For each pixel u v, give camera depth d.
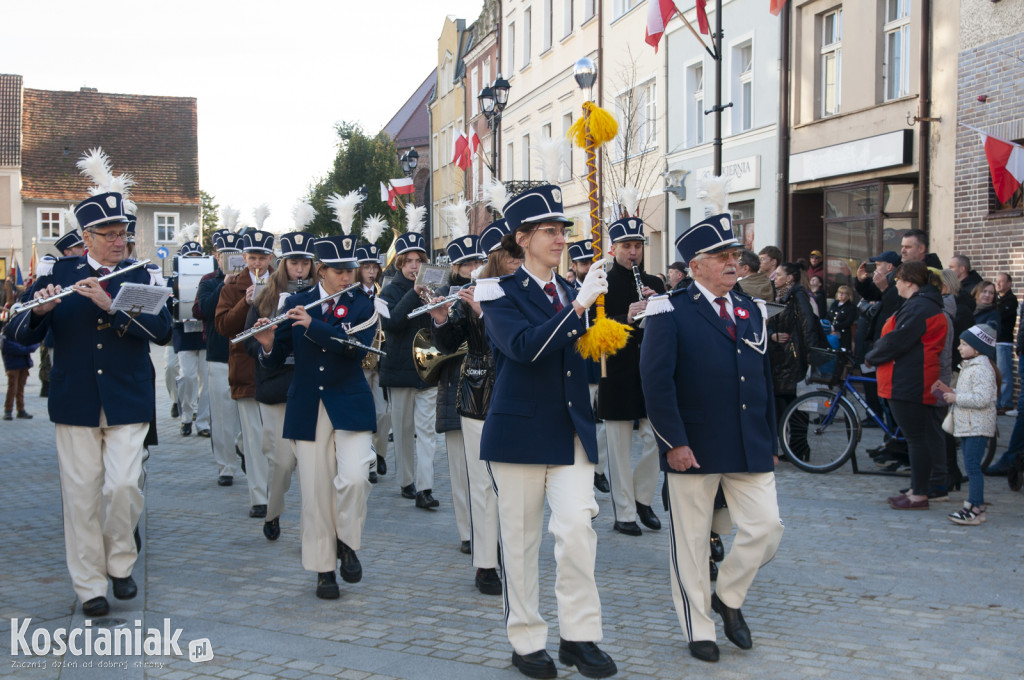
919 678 4.39
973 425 7.26
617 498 7.08
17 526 7.38
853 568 6.18
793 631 5.02
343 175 45.81
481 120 37.38
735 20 18.36
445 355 6.29
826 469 9.34
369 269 7.57
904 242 9.51
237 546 6.82
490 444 4.47
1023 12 12.21
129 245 5.82
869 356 8.01
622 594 5.65
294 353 5.80
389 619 5.23
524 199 4.47
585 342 4.30
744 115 18.59
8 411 14.11
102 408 5.29
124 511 5.34
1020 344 9.29
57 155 52.94
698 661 4.59
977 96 12.98
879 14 14.72
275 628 5.07
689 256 4.90
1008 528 7.18
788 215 16.94
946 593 5.66
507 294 4.47
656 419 4.70
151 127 54.69
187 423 12.38
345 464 5.63
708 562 4.76
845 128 15.48
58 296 5.17
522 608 4.45
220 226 9.29
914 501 7.82
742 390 4.70
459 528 6.65
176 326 12.09
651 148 22.08
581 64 6.04
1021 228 12.29
